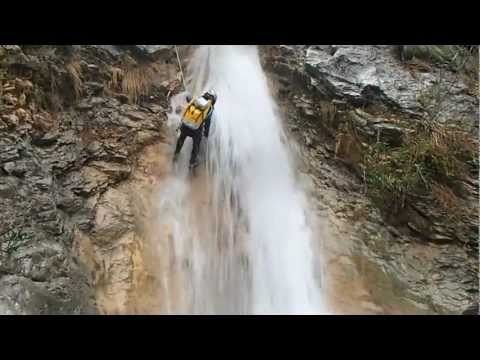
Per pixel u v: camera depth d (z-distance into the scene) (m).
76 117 6.29
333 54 8.04
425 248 6.43
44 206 5.18
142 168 6.50
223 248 6.38
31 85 5.88
